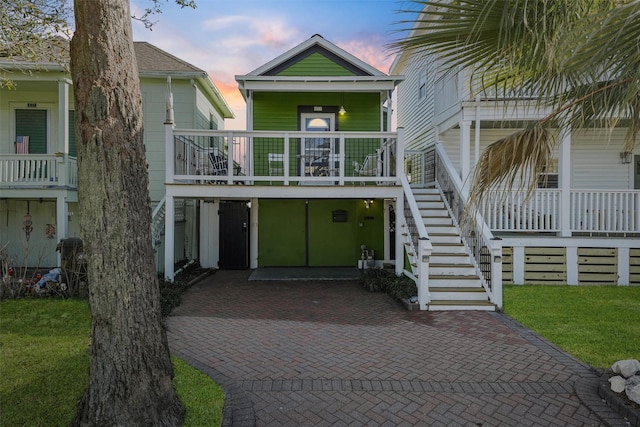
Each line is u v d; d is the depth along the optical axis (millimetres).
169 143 7562
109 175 2553
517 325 5289
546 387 3447
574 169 9992
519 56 3154
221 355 4219
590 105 3348
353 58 9953
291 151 10055
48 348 4297
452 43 3406
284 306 6387
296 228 10367
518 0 2811
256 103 10102
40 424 2807
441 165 9242
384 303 6590
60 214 9234
